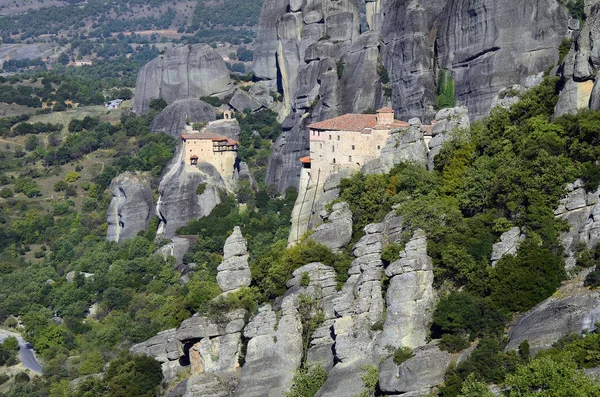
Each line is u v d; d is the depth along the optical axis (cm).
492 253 17300
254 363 18188
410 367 15700
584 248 16350
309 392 17150
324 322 18362
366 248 18650
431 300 16938
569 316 15150
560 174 17538
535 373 13662
